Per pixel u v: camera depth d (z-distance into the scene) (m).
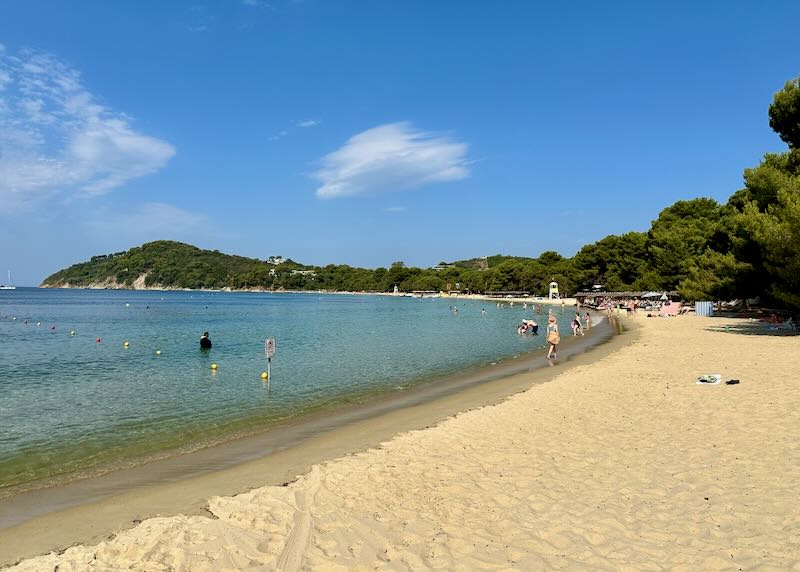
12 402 17.56
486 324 59.09
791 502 6.93
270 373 22.56
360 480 8.93
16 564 6.34
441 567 5.74
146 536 6.92
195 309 101.12
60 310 91.94
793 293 30.53
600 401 14.41
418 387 20.00
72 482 9.89
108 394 18.88
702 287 51.09
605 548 6.00
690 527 6.42
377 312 91.19
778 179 32.12
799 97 32.09
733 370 17.89
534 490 7.98
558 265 142.75
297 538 6.64
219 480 9.64
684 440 10.09
